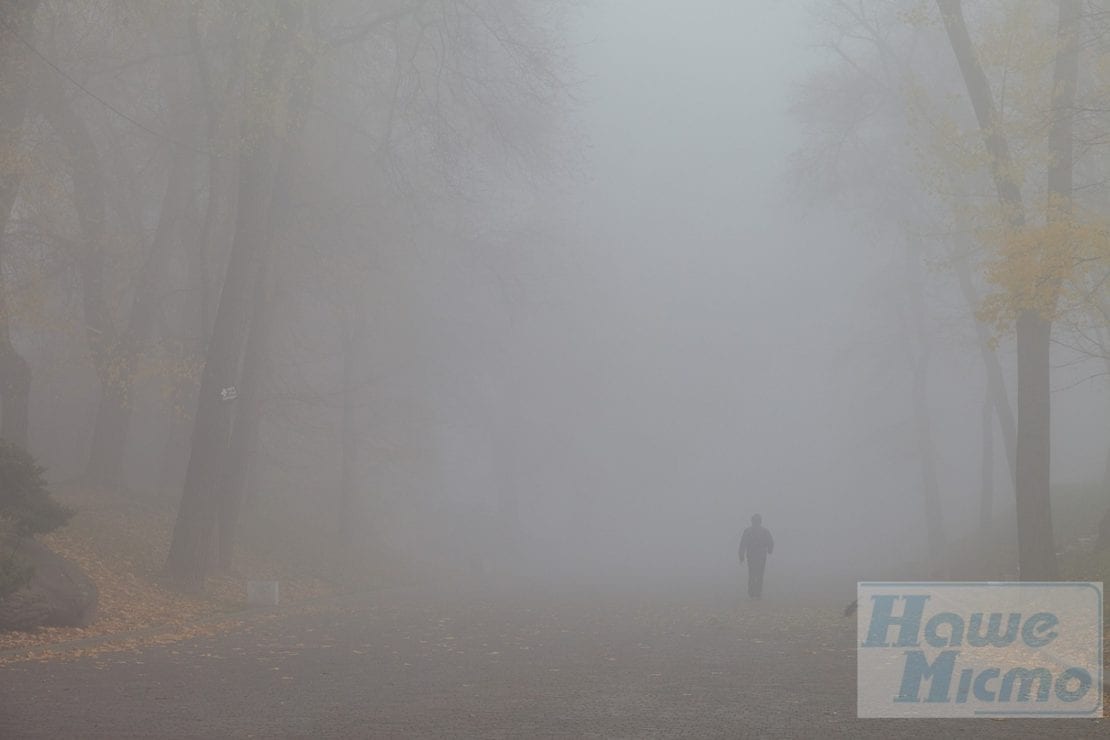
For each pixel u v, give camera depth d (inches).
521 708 749.9
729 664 1031.6
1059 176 1363.2
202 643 1167.6
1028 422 1400.1
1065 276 1224.2
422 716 709.9
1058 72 1379.2
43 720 667.4
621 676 935.7
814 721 705.6
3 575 1047.0
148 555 1790.1
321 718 695.7
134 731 637.3
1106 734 669.3
